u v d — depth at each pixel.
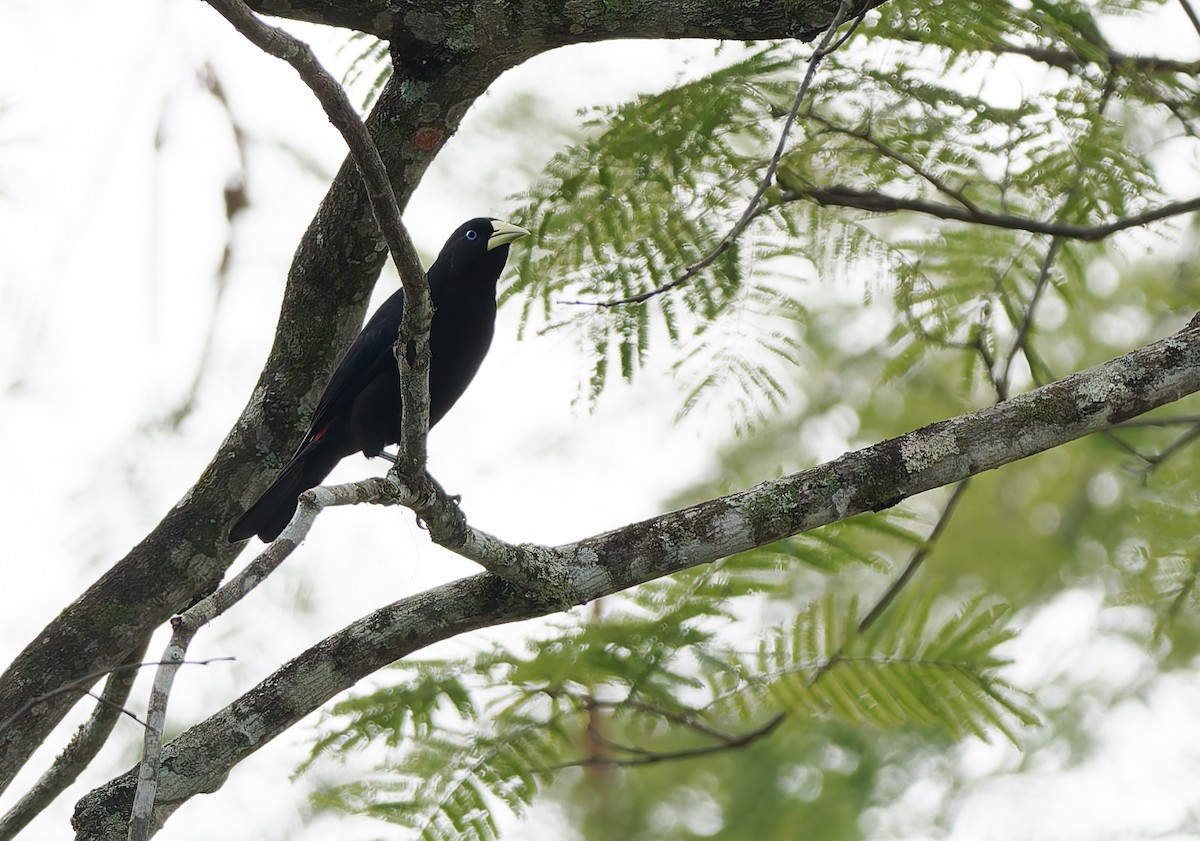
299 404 10.22
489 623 8.28
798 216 10.59
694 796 16.08
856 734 15.54
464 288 10.80
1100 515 16.69
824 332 16.33
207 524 10.04
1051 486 17.25
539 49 9.33
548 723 9.14
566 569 8.21
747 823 15.38
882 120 10.46
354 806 8.62
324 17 9.02
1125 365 8.26
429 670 9.05
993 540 16.83
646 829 15.98
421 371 7.31
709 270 9.77
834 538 9.45
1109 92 10.40
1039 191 10.75
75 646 9.53
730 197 10.09
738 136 10.47
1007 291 11.88
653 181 9.95
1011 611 9.41
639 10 9.13
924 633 9.27
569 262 9.85
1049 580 16.52
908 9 9.89
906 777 15.59
